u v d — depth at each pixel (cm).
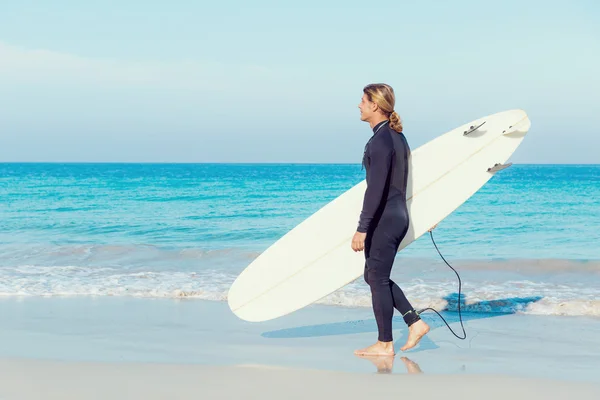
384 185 389
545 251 1075
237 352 421
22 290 691
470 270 842
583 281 760
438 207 457
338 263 455
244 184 3481
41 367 362
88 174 5438
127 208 1969
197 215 1755
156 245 1128
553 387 327
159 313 573
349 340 466
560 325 528
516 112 480
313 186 3272
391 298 412
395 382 336
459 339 474
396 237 401
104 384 326
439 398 307
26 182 3706
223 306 610
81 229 1417
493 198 2256
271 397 306
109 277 782
